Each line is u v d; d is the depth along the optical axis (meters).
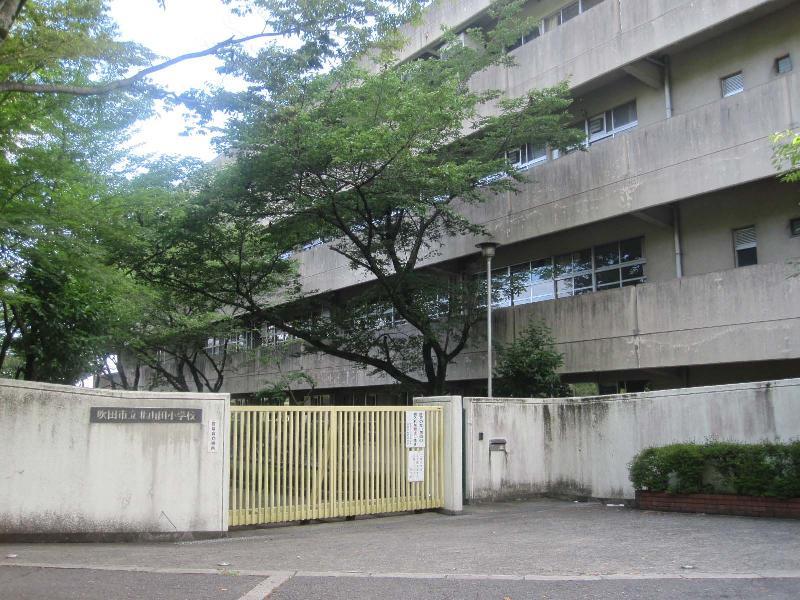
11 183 9.70
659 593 5.91
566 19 20.28
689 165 15.38
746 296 14.35
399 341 19.44
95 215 10.62
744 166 14.45
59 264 10.46
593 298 17.22
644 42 16.73
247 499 10.28
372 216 17.58
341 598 5.96
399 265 17.84
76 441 9.11
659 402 12.64
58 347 12.33
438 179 15.24
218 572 6.99
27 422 8.91
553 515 11.53
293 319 22.11
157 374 27.67
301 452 10.88
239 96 12.92
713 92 16.38
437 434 12.27
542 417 14.61
